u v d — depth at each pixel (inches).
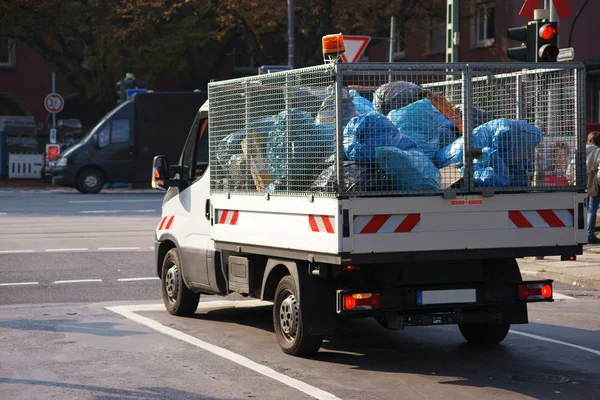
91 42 2022.6
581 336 486.0
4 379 387.2
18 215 1205.7
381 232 389.1
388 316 412.2
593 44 1651.1
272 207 431.2
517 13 1838.1
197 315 553.3
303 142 406.6
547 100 427.2
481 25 1964.8
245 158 455.5
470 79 408.2
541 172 421.7
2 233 997.2
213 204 487.8
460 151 406.3
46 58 2041.1
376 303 403.5
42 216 1192.2
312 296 420.2
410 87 405.4
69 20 1971.0
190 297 540.1
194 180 525.0
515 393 365.7
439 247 398.0
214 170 486.9
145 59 2005.4
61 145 1909.4
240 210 461.4
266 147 435.5
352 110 392.2
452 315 417.1
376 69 394.0
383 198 388.8
